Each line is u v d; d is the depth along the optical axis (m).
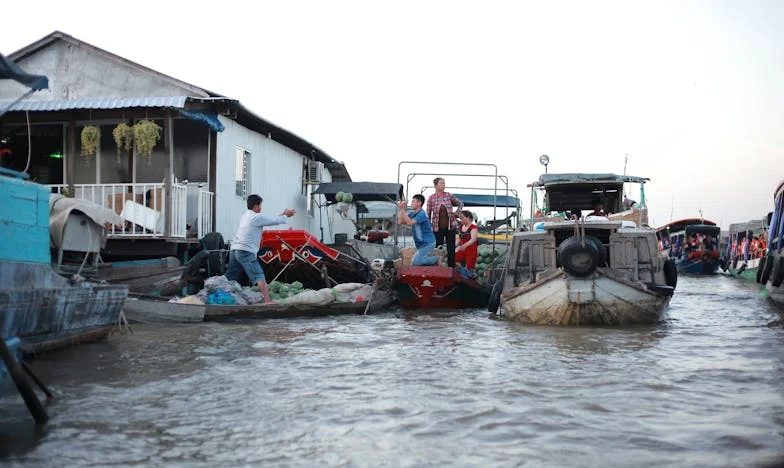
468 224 15.15
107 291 8.51
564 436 4.80
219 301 11.72
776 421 5.19
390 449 4.52
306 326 10.64
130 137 14.80
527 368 7.23
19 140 16.70
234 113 16.88
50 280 7.63
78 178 16.64
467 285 13.90
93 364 7.22
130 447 4.54
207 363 7.37
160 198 14.74
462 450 4.50
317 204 26.45
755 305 15.88
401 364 7.43
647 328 10.86
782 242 14.93
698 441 4.69
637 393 6.07
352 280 15.58
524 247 13.05
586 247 10.88
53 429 4.90
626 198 18.84
